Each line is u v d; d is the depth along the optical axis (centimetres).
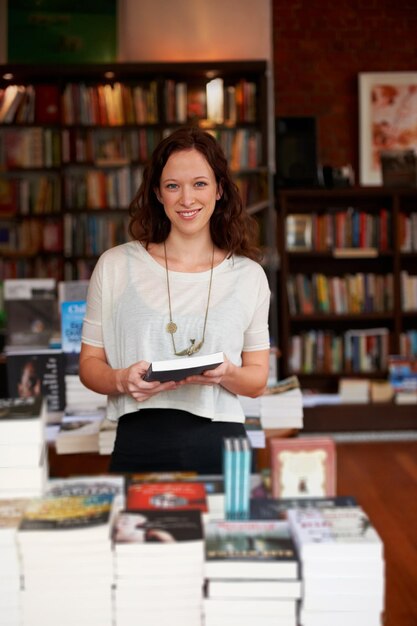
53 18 636
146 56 638
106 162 624
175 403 199
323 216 639
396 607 311
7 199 634
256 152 627
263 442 235
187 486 164
